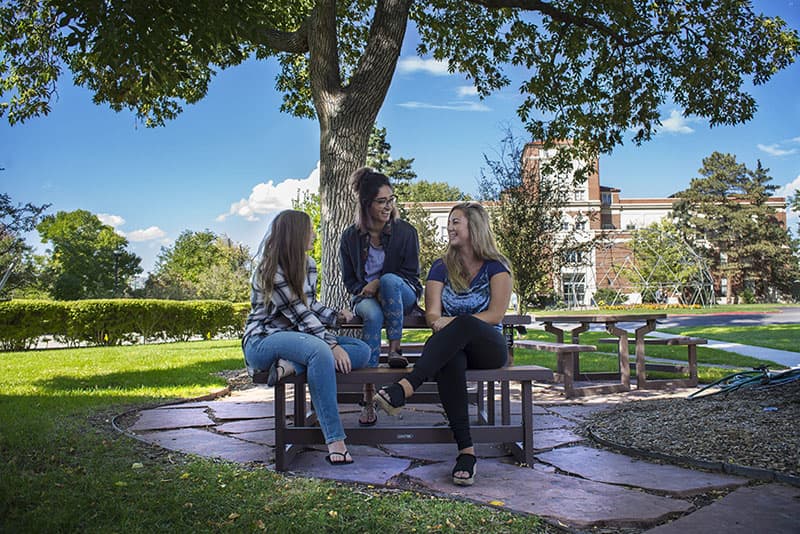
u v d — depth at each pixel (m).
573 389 5.79
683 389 6.17
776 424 3.43
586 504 2.43
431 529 2.11
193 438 3.83
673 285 42.75
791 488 2.61
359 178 3.86
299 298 3.16
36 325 15.73
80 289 47.97
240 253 47.28
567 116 10.19
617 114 9.90
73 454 3.25
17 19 8.81
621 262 46.75
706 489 2.63
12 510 2.26
